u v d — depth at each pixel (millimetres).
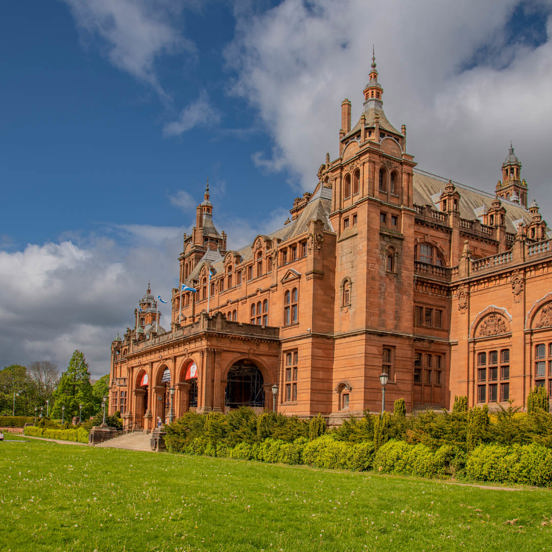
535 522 16844
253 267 63719
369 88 54406
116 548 14102
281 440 37156
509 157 81438
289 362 53812
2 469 24656
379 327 47938
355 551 14773
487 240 58281
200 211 92688
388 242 49625
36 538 14516
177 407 57594
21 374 148625
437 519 17375
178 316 83938
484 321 47969
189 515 17000
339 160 55219
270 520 16891
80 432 71438
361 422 33812
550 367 41344
